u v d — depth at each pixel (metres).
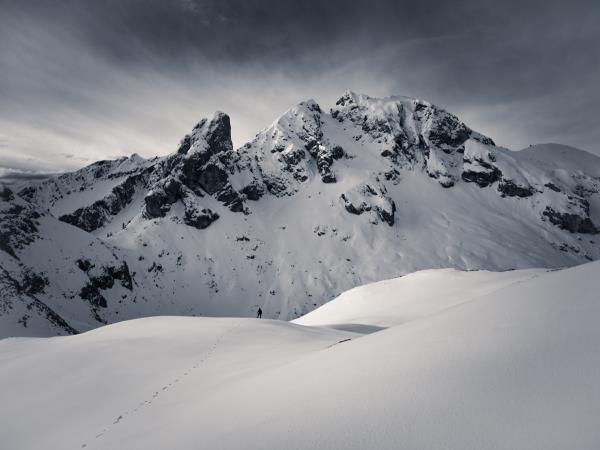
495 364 5.45
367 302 52.91
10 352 22.66
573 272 8.66
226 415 8.19
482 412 4.39
